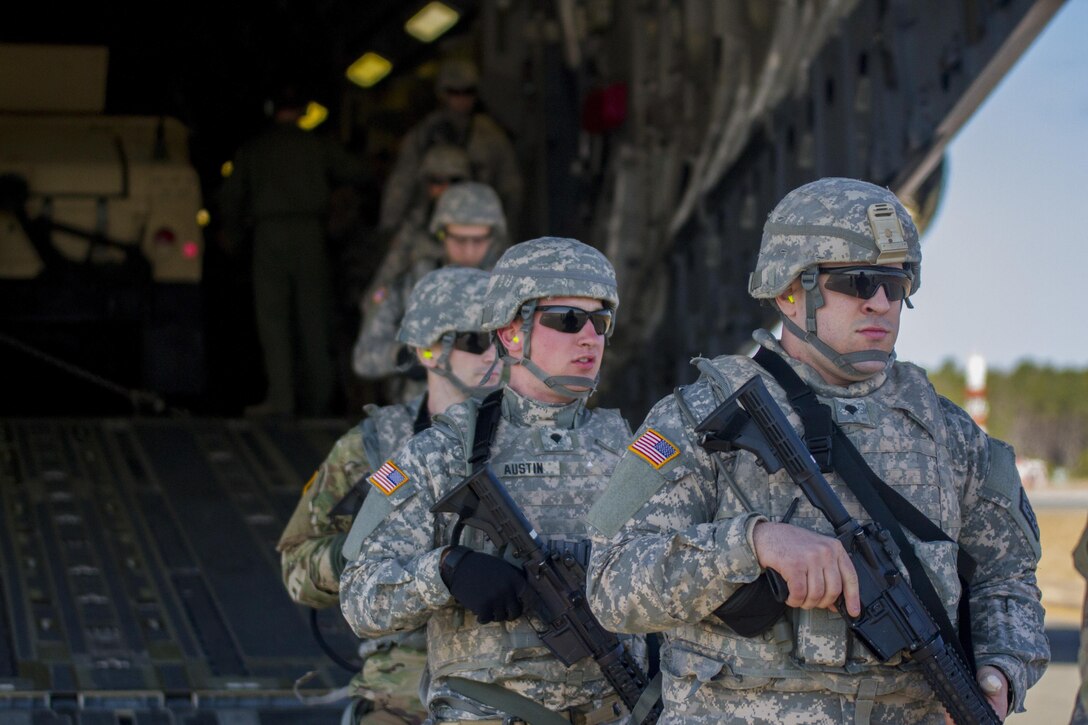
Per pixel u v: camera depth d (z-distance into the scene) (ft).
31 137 33.01
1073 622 41.50
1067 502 104.94
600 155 33.22
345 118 40.40
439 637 11.77
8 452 28.04
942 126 23.93
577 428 12.12
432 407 14.49
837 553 8.68
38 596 21.44
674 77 30.71
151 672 19.10
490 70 35.45
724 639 9.30
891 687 9.14
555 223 34.40
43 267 32.37
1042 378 220.23
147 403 31.78
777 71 27.30
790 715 9.18
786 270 9.45
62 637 20.11
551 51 34.78
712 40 28.91
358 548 11.76
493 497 11.23
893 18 24.16
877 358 9.35
